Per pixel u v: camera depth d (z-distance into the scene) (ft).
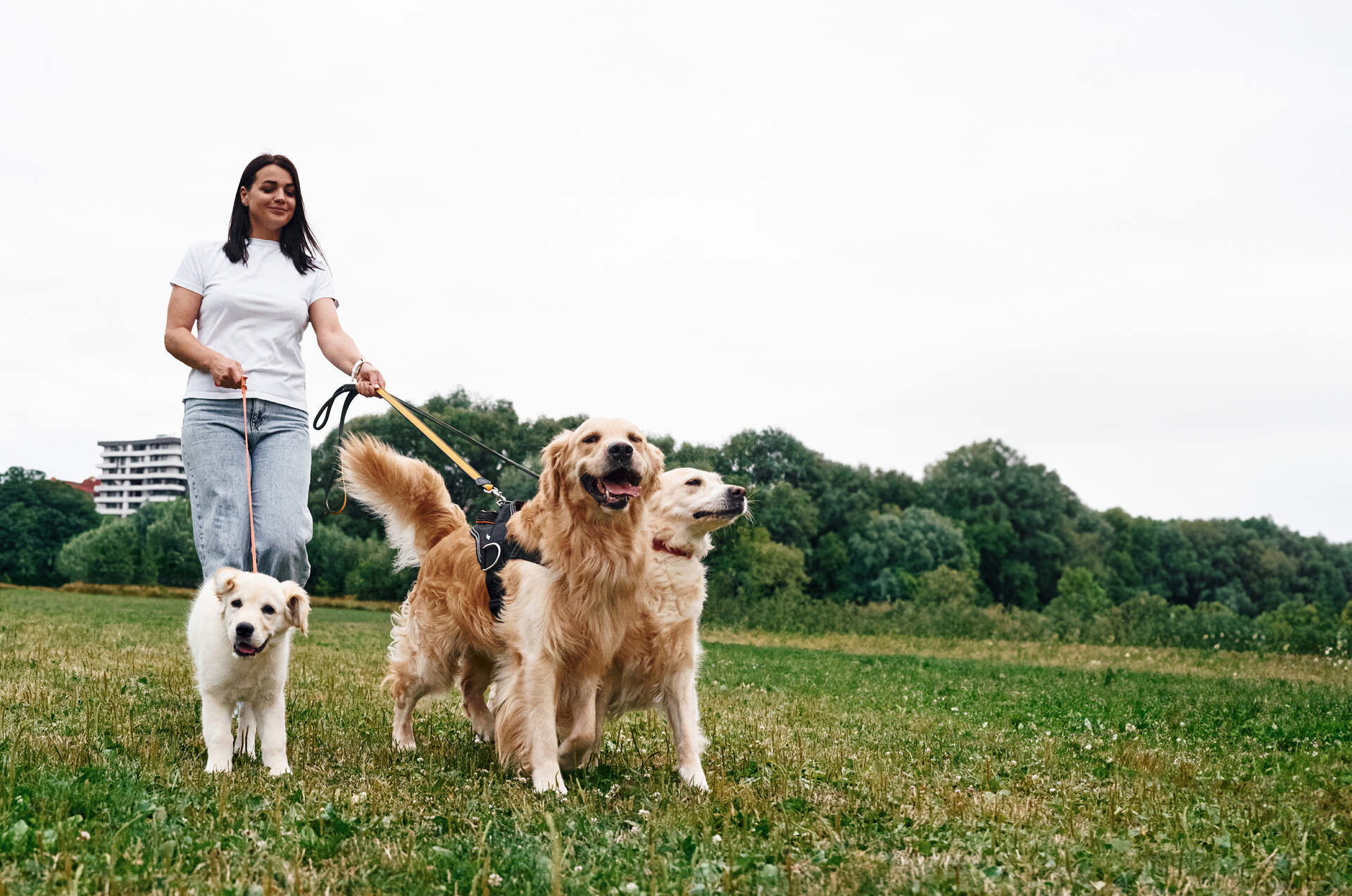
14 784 11.37
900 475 271.49
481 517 18.11
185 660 30.09
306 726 18.95
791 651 62.03
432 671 18.33
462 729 20.47
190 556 185.88
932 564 230.68
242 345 16.72
